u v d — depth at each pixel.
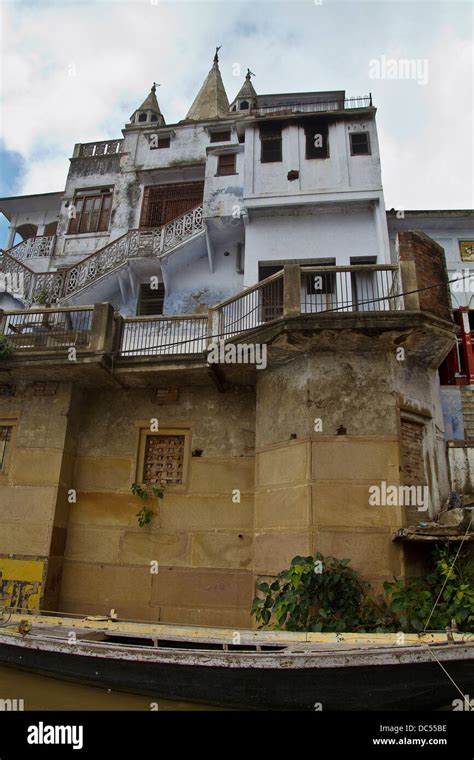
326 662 5.31
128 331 11.02
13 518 10.27
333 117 14.11
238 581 9.53
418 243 9.37
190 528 10.06
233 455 10.37
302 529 8.34
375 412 8.80
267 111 18.05
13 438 10.96
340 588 7.49
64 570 10.30
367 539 8.09
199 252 14.20
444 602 7.33
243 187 13.99
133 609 9.77
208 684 5.75
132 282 14.21
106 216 16.47
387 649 5.21
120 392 11.34
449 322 8.90
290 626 7.34
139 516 10.24
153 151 16.91
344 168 13.53
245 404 10.69
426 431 9.44
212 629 6.99
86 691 6.30
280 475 9.08
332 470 8.52
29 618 7.93
